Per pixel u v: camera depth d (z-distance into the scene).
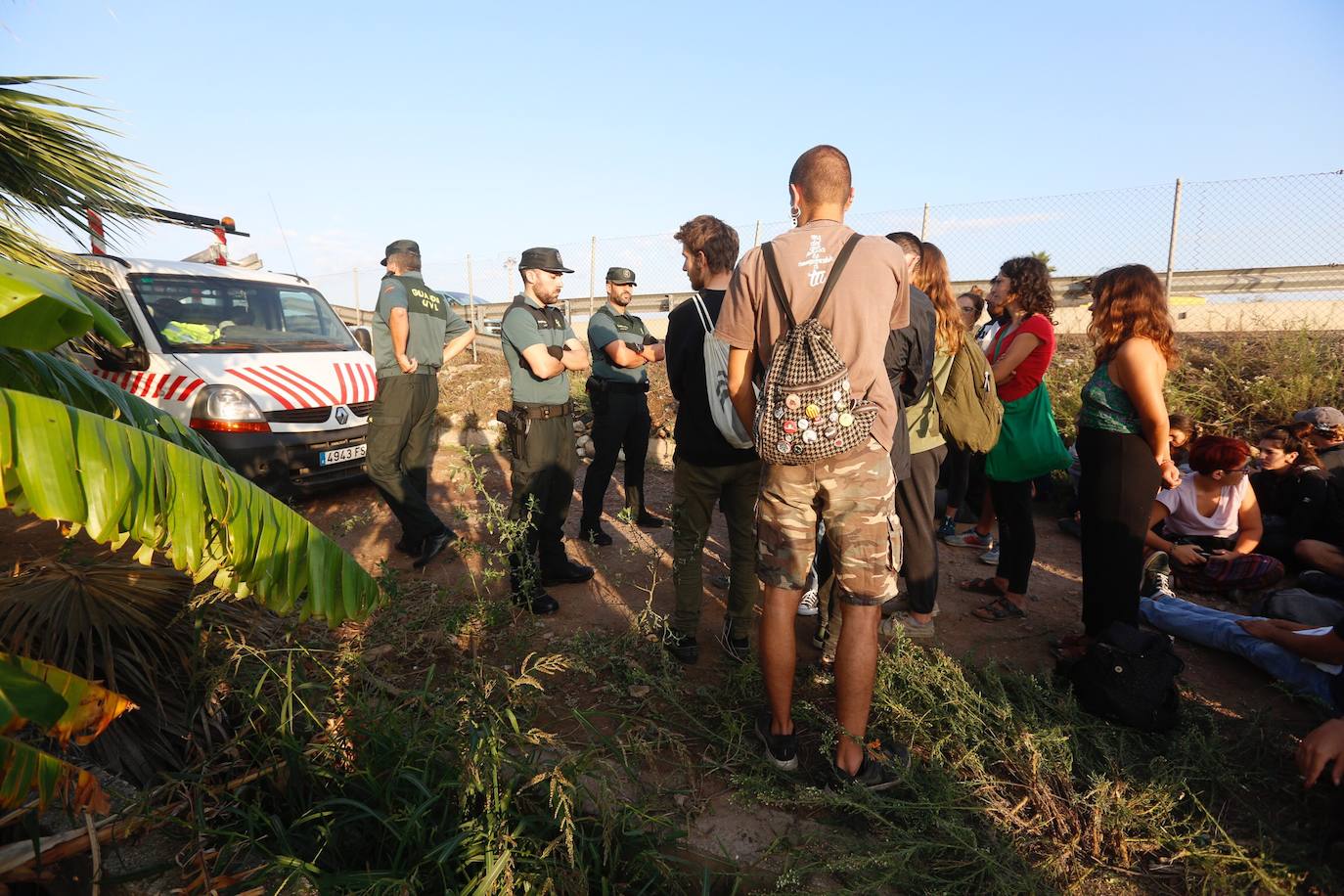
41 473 1.47
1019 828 2.29
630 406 4.95
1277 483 4.50
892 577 2.39
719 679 3.19
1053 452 3.56
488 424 8.91
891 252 2.32
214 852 2.00
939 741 2.54
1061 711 2.76
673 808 2.35
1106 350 3.05
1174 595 4.10
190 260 6.88
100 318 1.85
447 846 1.88
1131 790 2.39
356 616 2.20
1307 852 2.14
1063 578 4.47
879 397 2.36
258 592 1.93
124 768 2.33
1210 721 2.78
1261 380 6.45
